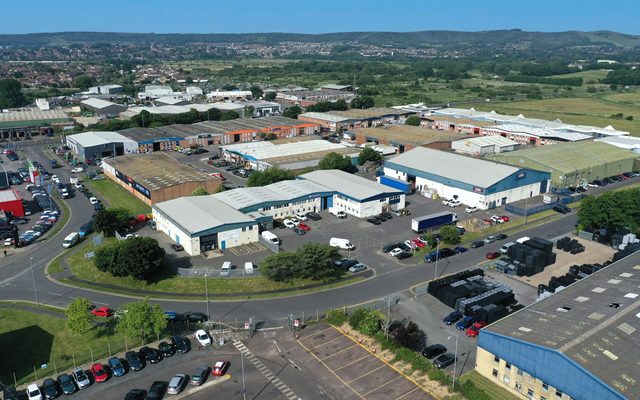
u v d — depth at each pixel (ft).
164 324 193.36
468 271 250.98
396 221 334.44
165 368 182.60
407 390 169.99
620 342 160.04
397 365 183.52
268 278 242.78
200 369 178.19
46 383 171.12
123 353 192.03
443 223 319.47
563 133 589.73
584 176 430.20
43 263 276.82
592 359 151.94
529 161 433.48
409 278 252.62
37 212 363.15
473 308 213.66
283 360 186.91
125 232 314.55
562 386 153.69
